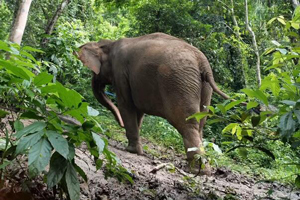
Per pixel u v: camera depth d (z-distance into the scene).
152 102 7.26
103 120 11.88
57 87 2.64
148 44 7.53
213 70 15.31
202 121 6.96
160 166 5.31
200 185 5.27
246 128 3.69
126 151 8.17
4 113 2.87
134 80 7.60
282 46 3.90
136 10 15.56
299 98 3.37
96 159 3.21
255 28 15.90
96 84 9.69
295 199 5.90
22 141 2.44
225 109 3.50
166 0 15.27
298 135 3.41
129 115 8.24
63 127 2.67
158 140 11.15
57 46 9.45
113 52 8.70
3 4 15.11
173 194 4.64
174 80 6.68
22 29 7.77
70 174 2.63
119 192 4.22
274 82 3.58
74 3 16.67
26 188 2.86
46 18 15.20
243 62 15.19
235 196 5.18
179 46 7.05
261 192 6.20
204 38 15.22
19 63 3.14
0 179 2.81
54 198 2.88
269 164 9.86
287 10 14.11
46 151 2.44
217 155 9.17
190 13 16.80
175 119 6.64
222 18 16.91
